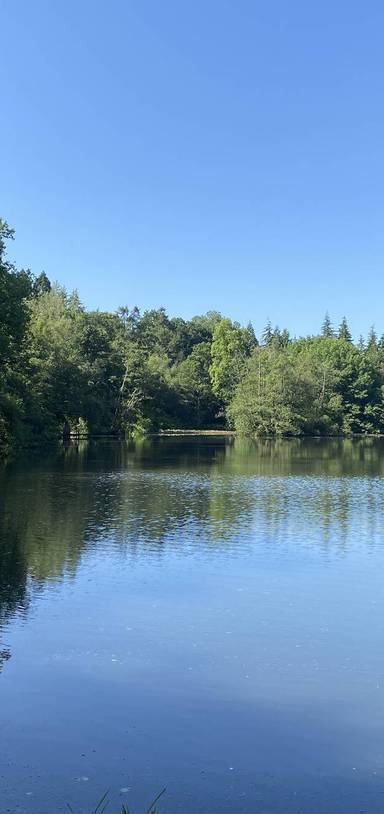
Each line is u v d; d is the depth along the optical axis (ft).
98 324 310.65
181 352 502.38
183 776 27.58
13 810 25.07
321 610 49.37
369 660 39.93
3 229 142.31
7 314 144.36
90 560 63.67
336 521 87.35
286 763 28.58
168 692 35.14
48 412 216.54
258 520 87.35
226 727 31.50
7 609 48.65
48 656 39.78
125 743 29.94
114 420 301.84
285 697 34.78
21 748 29.48
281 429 331.16
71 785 26.78
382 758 29.04
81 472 140.77
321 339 482.28
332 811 25.44
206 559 65.00
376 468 166.30
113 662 38.93
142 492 112.16
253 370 349.82
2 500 99.60
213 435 338.34
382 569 61.72
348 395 399.03
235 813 25.17
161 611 48.65
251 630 44.88
